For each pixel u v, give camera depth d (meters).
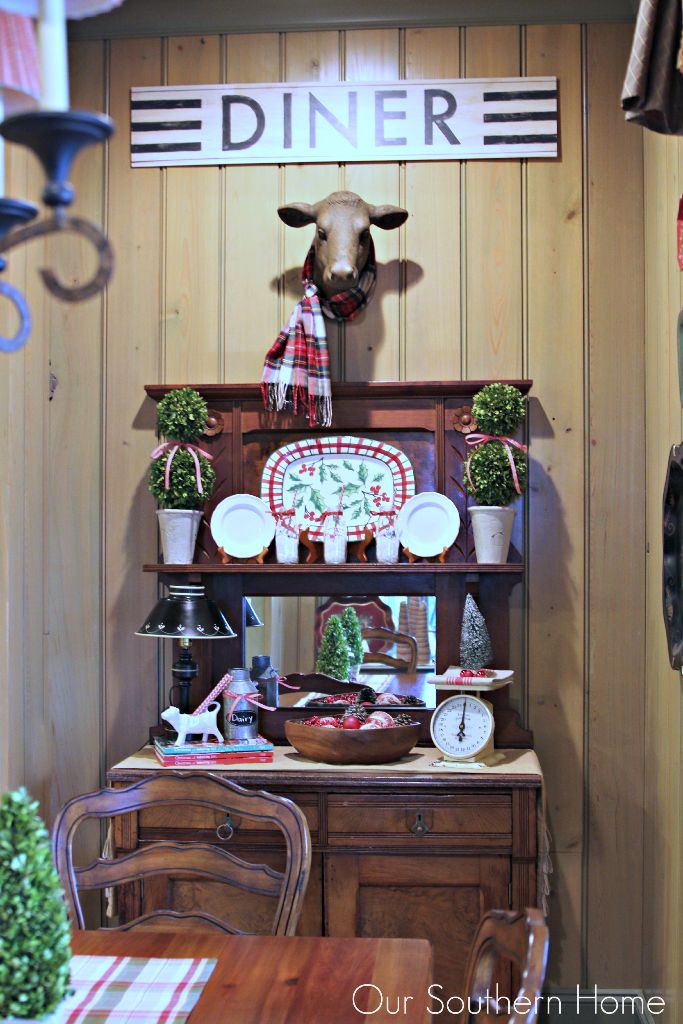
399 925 2.70
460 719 2.83
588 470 3.19
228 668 3.16
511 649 3.18
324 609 3.16
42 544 3.24
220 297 3.28
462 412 3.14
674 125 1.80
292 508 3.15
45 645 3.26
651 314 3.10
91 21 3.30
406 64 3.26
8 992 1.28
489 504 3.01
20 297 1.16
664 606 2.75
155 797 2.08
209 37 3.30
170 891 2.71
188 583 3.19
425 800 2.70
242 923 2.69
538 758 3.15
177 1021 1.45
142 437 3.28
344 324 3.25
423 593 3.13
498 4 3.22
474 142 3.23
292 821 2.03
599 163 3.22
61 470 3.29
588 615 3.18
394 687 3.13
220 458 3.20
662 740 2.92
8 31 1.21
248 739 2.92
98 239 1.00
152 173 3.30
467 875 2.69
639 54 1.73
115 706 3.25
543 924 1.27
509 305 3.22
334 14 3.26
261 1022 1.45
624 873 3.15
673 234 2.79
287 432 3.20
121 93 3.32
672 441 2.81
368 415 3.17
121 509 3.27
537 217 3.22
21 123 0.97
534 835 2.68
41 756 3.19
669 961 2.79
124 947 1.74
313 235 3.27
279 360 3.12
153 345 3.29
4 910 1.29
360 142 3.25
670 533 2.72
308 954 1.71
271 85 3.27
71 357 3.30
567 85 3.23
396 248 3.24
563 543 3.19
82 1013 1.47
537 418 3.21
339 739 2.75
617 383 3.20
